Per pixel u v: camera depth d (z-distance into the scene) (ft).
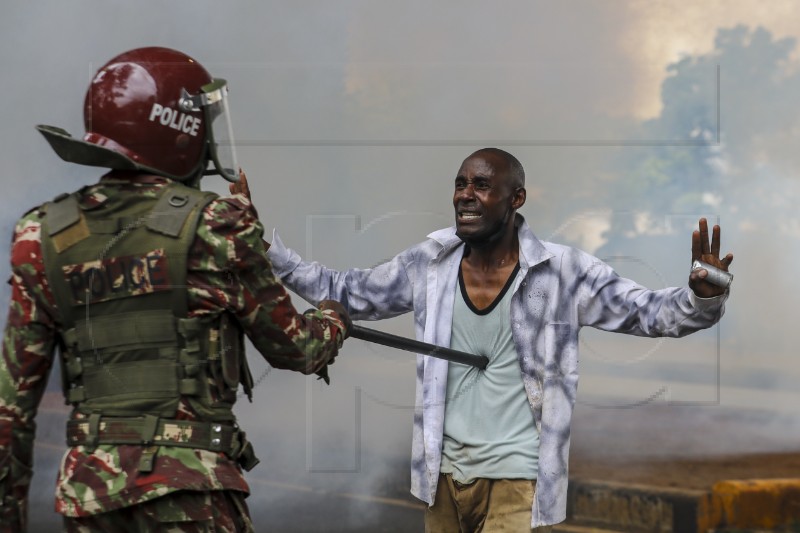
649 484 25.90
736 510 23.35
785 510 23.17
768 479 24.88
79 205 10.68
